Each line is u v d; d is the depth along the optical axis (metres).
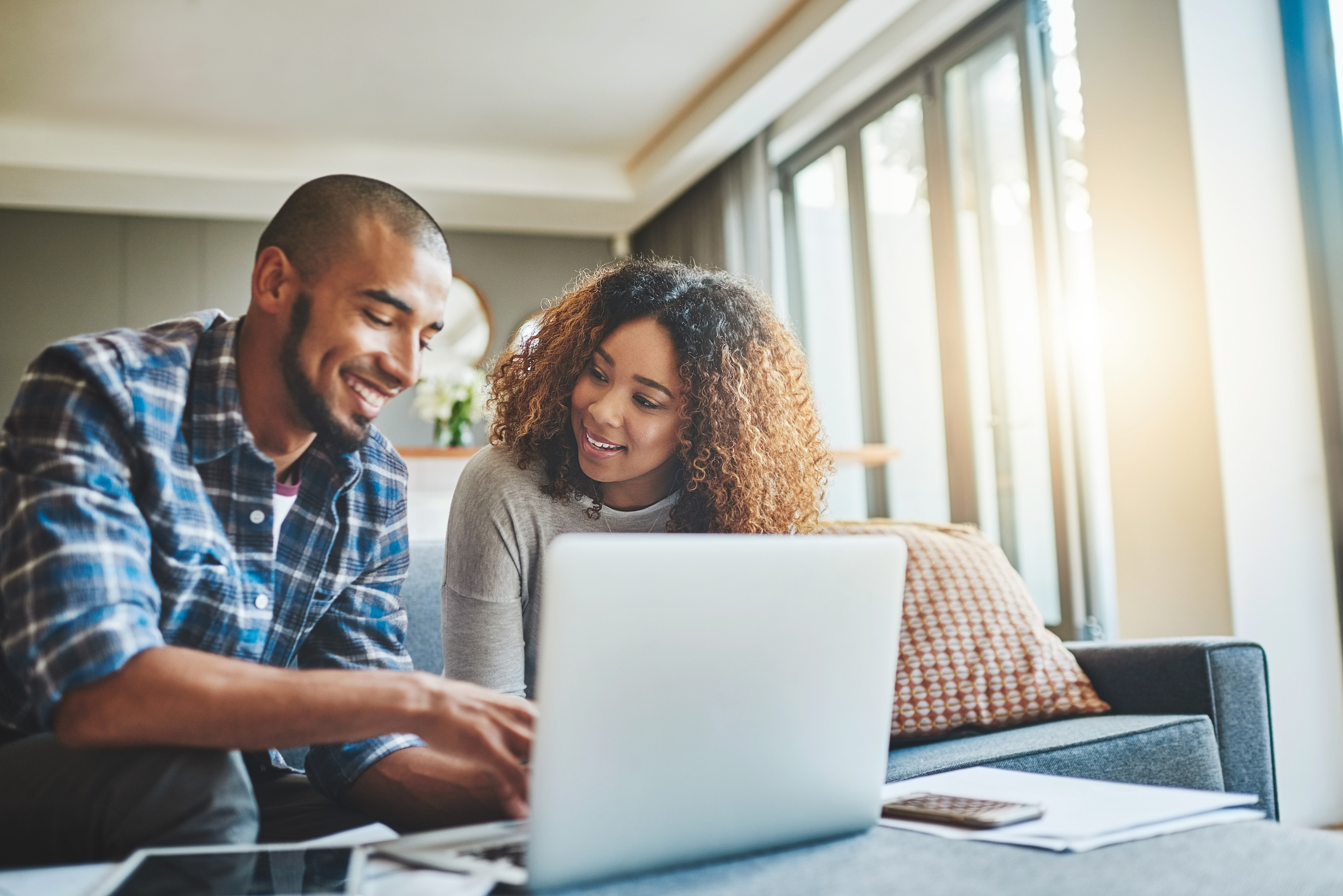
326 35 4.01
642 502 1.42
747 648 0.73
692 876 0.71
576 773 0.67
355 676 0.78
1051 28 3.30
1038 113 3.29
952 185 3.70
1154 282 2.60
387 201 0.97
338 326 0.96
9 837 0.77
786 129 4.57
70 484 0.82
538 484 1.35
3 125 4.72
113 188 5.12
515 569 1.33
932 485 3.85
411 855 0.73
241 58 4.19
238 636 1.00
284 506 1.08
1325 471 2.51
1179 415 2.54
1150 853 0.73
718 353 1.38
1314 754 2.43
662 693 0.70
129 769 0.79
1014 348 3.42
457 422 4.09
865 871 0.71
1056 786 0.97
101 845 0.78
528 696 1.36
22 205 5.30
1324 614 2.48
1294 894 0.64
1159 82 2.58
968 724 1.62
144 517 0.91
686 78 4.47
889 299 4.10
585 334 1.37
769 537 0.75
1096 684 1.72
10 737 0.93
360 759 1.04
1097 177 2.76
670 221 5.71
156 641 0.79
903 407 4.02
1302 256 2.55
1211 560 2.46
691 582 0.71
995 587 1.78
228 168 5.01
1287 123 2.57
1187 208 2.52
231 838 0.81
